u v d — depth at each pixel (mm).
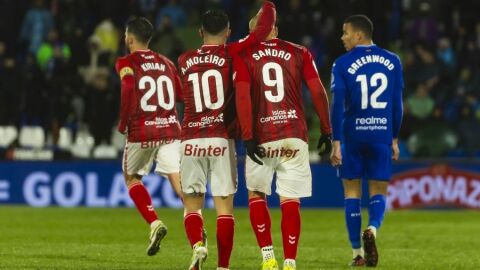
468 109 57219
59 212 49406
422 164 53375
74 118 57969
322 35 62281
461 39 64688
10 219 44875
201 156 23750
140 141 29484
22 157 55500
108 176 53938
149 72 29625
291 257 23344
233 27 64562
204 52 23938
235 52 23516
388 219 47281
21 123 58375
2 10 65000
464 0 67188
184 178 24109
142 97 29453
